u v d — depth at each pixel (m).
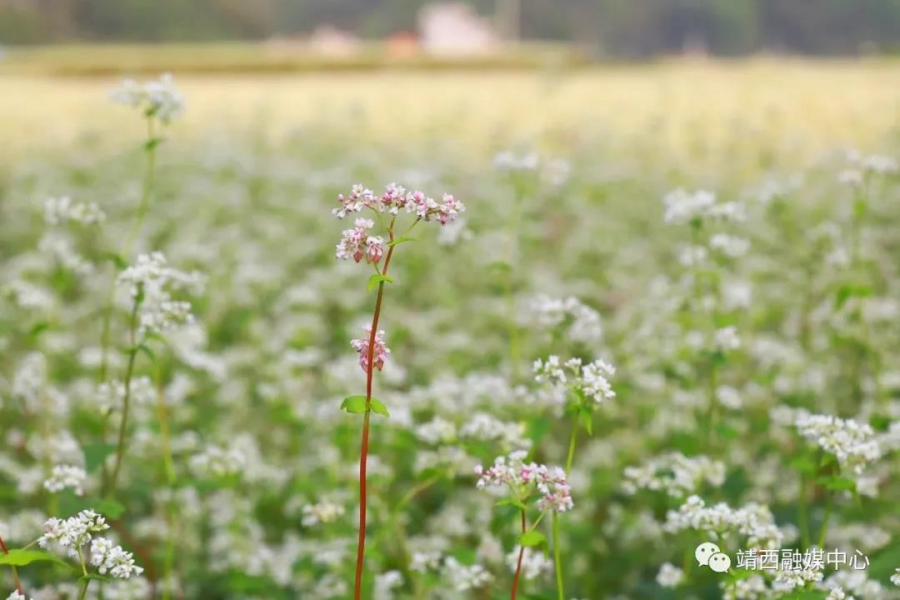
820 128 18.02
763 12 120.00
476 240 11.42
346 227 12.66
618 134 18.94
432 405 6.30
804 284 9.16
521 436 5.30
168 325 5.16
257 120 20.02
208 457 5.66
